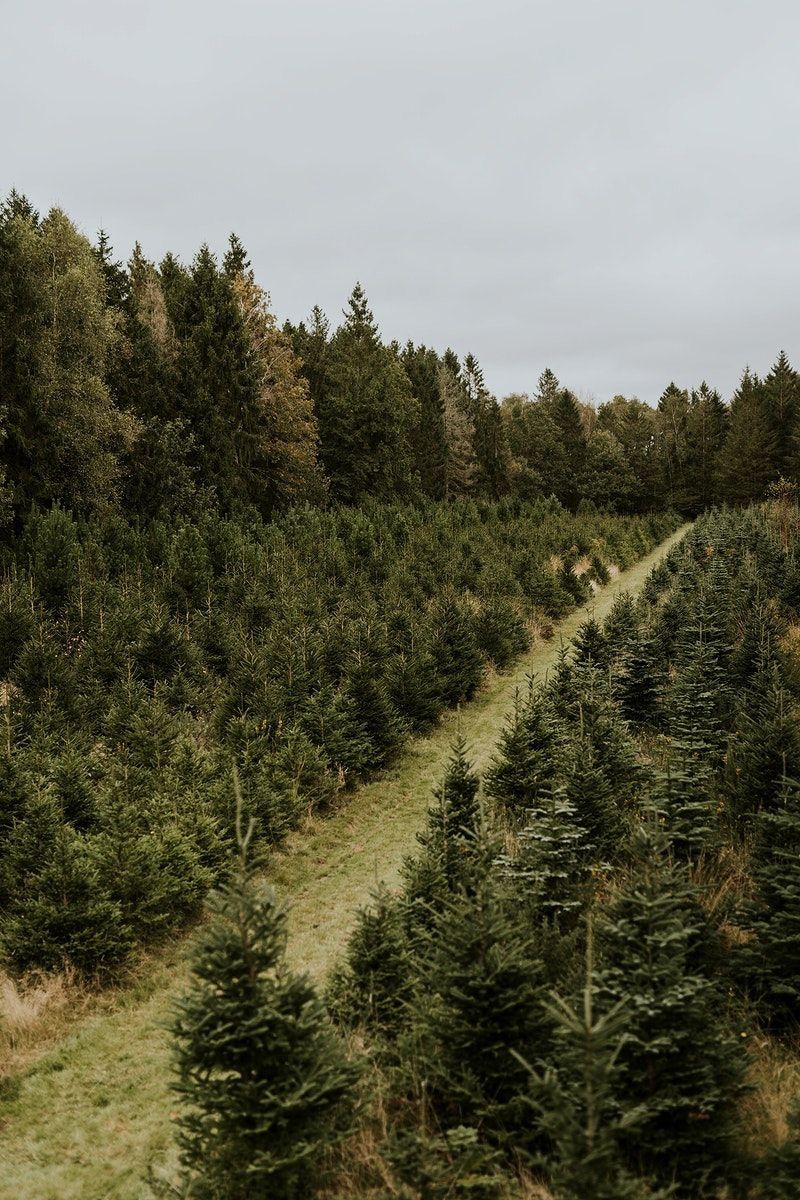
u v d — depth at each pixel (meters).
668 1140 5.20
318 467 56.66
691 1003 5.54
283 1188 5.32
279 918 5.62
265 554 31.75
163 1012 9.11
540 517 56.66
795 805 8.64
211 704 18.33
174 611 26.19
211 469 42.84
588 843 9.64
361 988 7.69
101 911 9.60
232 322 47.53
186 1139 5.58
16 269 33.47
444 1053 6.14
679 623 22.69
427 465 74.38
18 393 32.53
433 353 99.19
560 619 31.12
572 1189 4.32
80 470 34.22
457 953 6.06
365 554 35.59
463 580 32.12
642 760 13.37
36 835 10.46
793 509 52.19
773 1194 5.10
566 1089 5.43
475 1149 5.56
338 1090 5.57
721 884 8.92
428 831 12.02
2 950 9.59
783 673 15.96
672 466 90.12
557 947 7.45
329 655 20.72
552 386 102.88
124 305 47.44
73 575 25.28
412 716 19.08
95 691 17.72
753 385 88.31
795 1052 6.89
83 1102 7.57
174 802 12.40
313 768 14.84
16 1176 6.66
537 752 12.81
